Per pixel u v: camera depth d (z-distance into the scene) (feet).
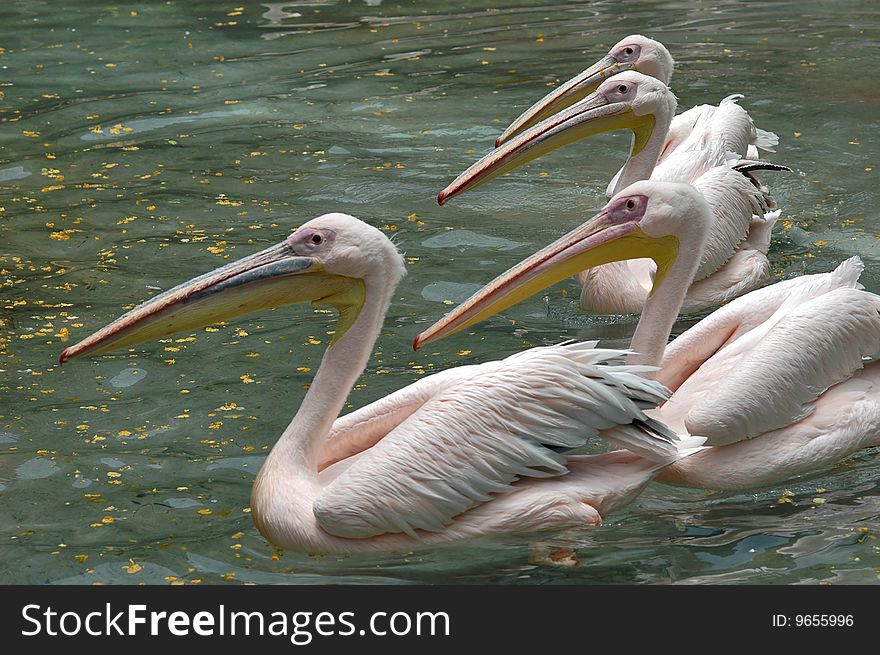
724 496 24.16
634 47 37.47
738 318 26.50
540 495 22.29
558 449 22.52
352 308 22.88
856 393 25.32
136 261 35.99
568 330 31.68
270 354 30.14
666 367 26.45
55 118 48.73
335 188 41.86
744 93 50.60
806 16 62.80
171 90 52.21
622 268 32.42
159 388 28.45
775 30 60.34
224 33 60.90
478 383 22.29
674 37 59.36
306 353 30.19
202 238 37.65
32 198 40.96
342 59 56.49
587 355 22.54
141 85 52.85
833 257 35.86
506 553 22.13
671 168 36.32
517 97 50.65
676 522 23.16
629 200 24.62
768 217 35.47
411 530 21.80
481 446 21.89
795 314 25.03
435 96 51.16
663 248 24.75
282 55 57.21
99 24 62.23
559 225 38.81
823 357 24.67
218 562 21.90
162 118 48.91
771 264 35.47
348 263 22.39
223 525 23.03
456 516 22.20
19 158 44.52
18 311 32.60
